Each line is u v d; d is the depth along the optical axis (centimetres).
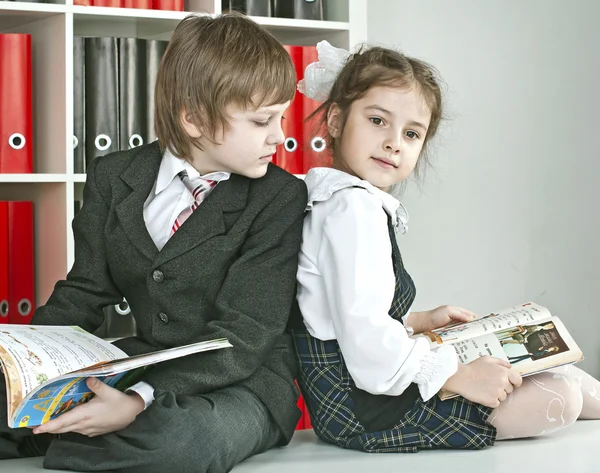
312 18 221
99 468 124
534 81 267
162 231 143
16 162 200
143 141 207
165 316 140
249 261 140
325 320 145
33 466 131
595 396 168
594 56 270
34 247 211
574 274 273
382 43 255
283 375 142
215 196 143
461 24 261
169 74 142
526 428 145
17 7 194
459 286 266
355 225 141
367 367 137
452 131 261
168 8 210
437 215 262
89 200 148
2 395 136
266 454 142
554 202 270
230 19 145
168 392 125
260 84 137
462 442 142
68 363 123
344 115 158
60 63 199
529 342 147
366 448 142
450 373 138
